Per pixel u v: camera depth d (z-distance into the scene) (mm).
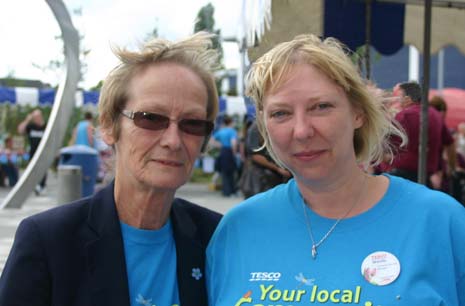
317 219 1893
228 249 2016
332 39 1919
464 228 1752
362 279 1740
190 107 1942
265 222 1980
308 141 1793
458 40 5520
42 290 1816
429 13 4273
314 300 1768
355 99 1873
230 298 1912
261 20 3258
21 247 1833
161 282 1984
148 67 1962
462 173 7324
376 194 1894
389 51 5016
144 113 1902
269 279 1862
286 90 1799
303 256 1854
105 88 1998
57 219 1906
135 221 1997
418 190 1861
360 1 4570
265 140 2014
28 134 14969
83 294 1846
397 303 1676
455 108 12742
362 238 1807
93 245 1900
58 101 11203
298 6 3473
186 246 2068
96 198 2018
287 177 6391
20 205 10656
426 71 4328
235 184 13664
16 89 14844
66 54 11312
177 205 2193
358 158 2025
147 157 1923
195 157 2000
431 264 1714
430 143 5918
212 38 2076
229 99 15602
